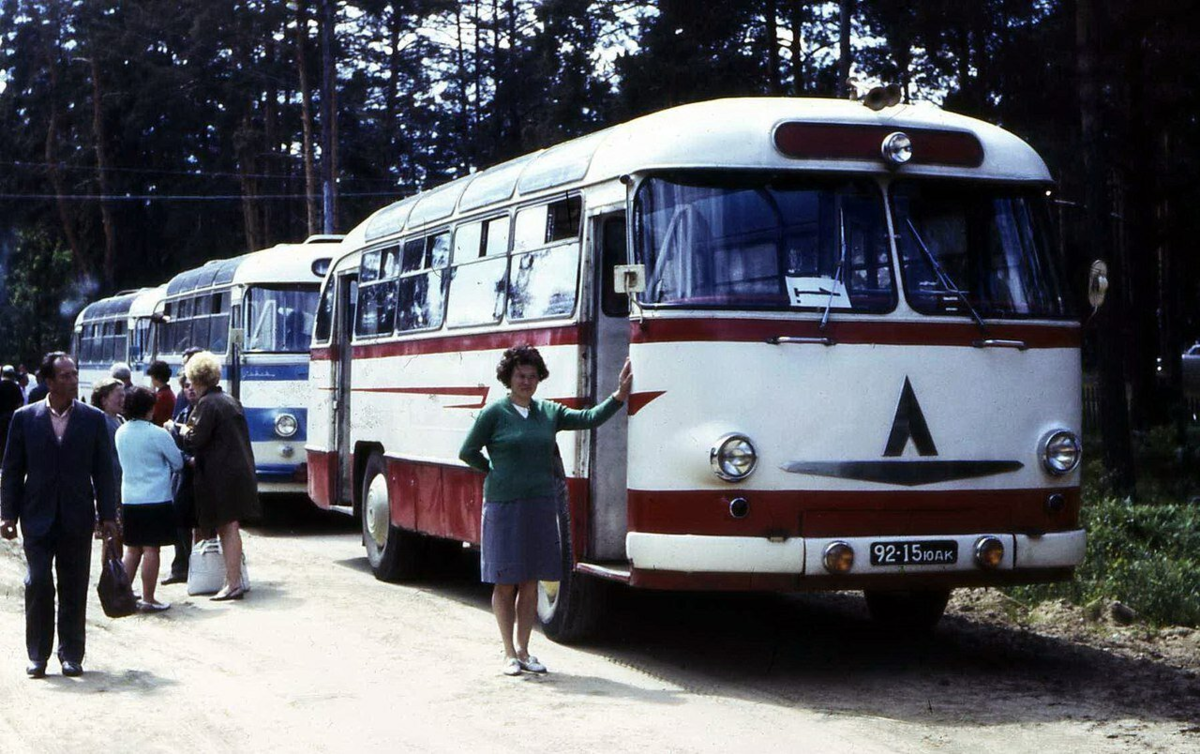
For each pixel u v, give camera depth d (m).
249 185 54.84
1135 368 27.62
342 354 15.69
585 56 40.16
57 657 9.96
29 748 7.73
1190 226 28.14
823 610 12.20
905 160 9.24
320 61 54.22
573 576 10.14
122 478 12.16
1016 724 8.04
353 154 57.41
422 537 13.81
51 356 9.68
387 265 14.43
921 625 11.05
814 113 9.38
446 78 59.16
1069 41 25.03
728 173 9.17
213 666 9.84
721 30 34.38
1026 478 9.30
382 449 14.48
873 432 8.98
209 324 21.92
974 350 9.24
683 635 10.91
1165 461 22.23
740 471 8.77
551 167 10.80
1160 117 25.97
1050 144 25.56
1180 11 23.27
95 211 61.50
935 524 9.06
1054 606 11.87
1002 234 9.59
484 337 11.66
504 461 9.13
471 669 9.54
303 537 18.22
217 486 12.66
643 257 9.15
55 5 61.59
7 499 9.60
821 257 9.16
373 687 9.04
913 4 28.52
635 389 9.11
